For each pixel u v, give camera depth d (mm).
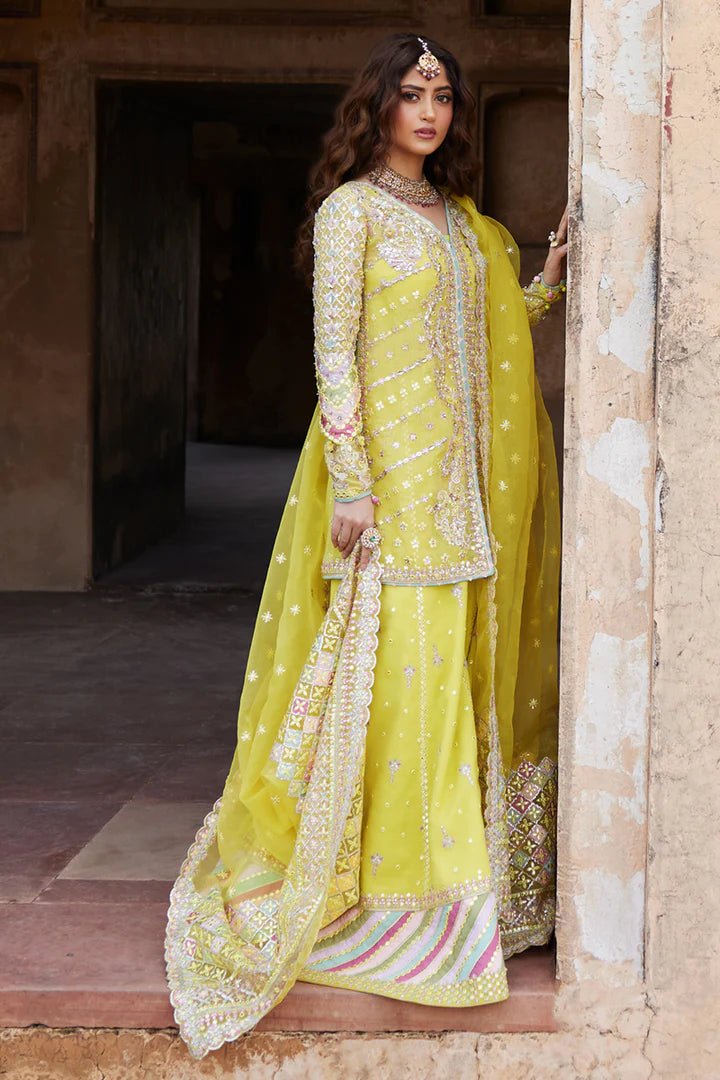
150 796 3678
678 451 2211
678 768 2258
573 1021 2316
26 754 4137
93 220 6938
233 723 4566
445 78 2406
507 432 2514
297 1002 2326
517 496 2514
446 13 6703
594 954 2309
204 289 15555
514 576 2514
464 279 2453
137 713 4695
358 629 2387
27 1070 2352
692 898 2277
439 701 2398
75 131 6879
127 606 6758
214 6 6785
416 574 2385
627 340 2227
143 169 7871
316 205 2514
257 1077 2338
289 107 8156
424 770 2393
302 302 15367
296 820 2488
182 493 9305
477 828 2369
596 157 2201
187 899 2627
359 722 2352
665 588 2232
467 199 2590
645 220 2205
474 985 2277
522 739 2594
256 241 15344
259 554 8219
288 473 12734
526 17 6688
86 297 6973
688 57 2152
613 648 2271
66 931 2623
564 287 2734
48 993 2346
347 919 2424
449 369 2432
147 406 8250
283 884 2475
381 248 2385
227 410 15719
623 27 2186
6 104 6941
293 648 2525
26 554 7156
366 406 2414
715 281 2186
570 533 2262
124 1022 2344
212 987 2359
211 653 5727
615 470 2246
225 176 15172
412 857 2383
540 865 2529
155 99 7844
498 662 2500
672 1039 2305
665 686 2246
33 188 6914
